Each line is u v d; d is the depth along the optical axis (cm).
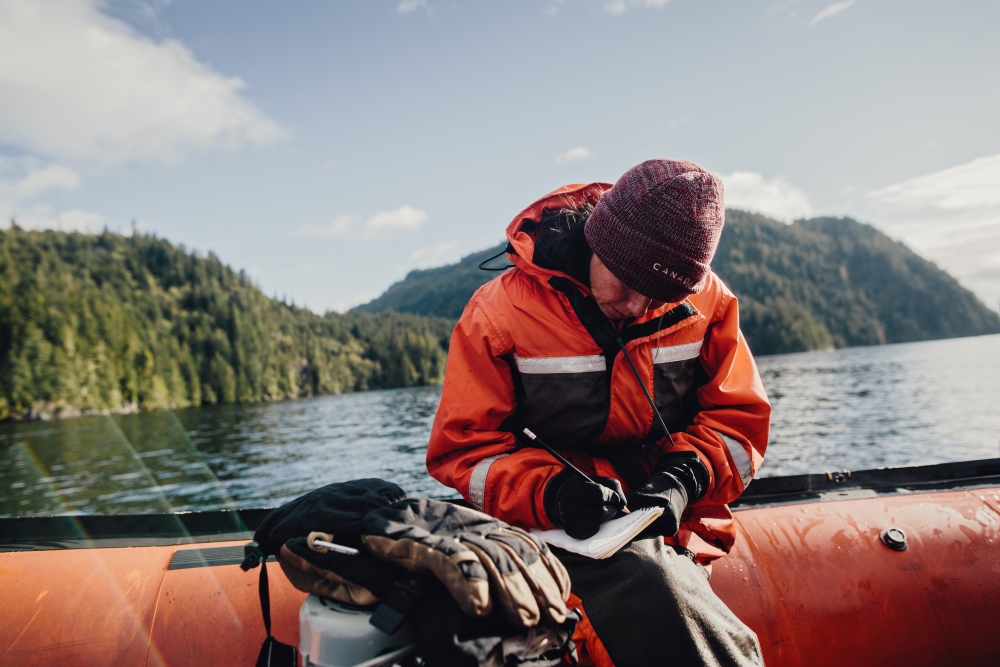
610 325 145
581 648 127
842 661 163
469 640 93
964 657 164
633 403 147
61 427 4744
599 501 123
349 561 107
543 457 141
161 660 147
